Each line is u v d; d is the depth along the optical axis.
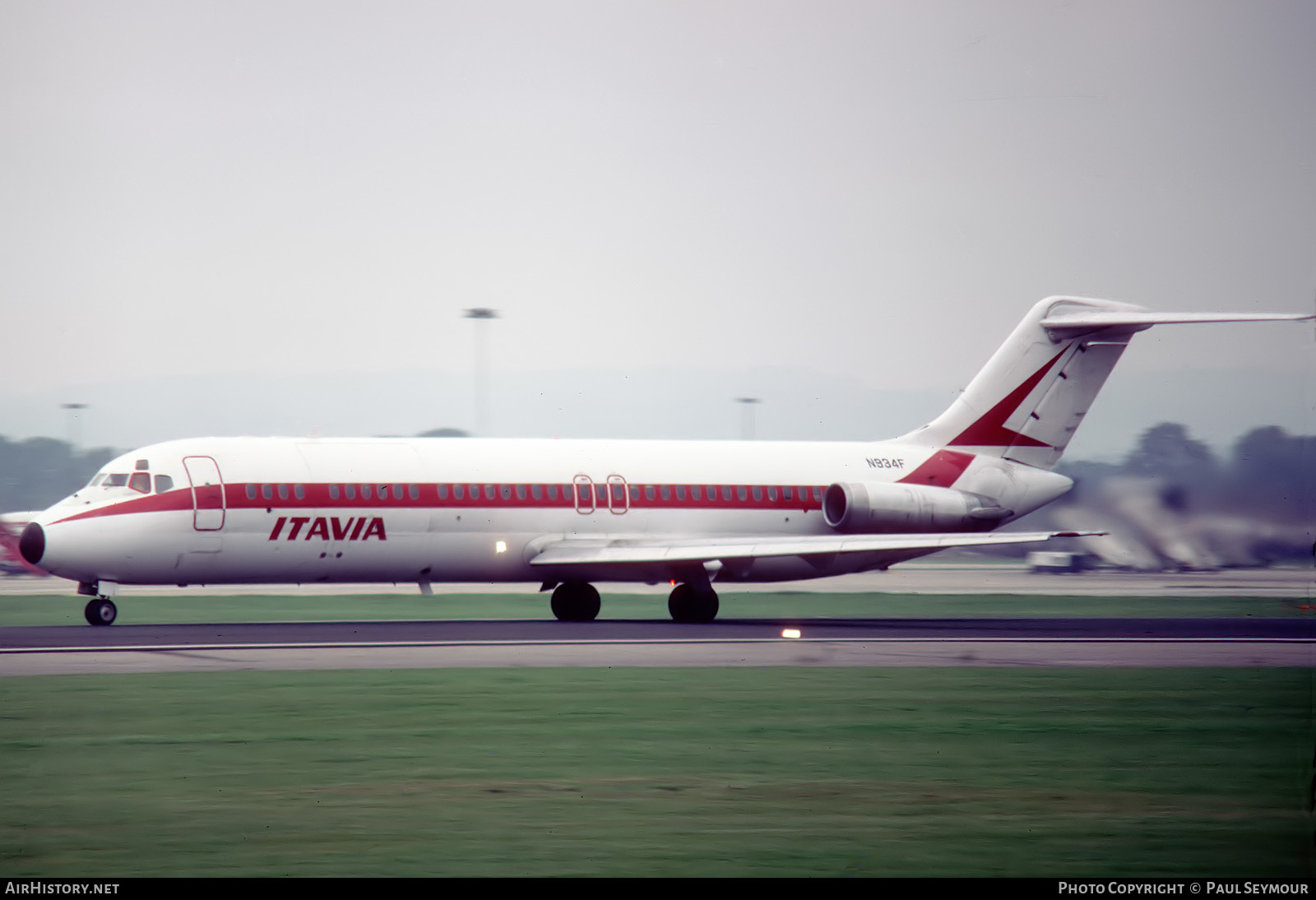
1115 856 49.59
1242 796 58.41
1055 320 170.12
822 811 54.88
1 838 50.16
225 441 139.62
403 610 171.62
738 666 99.62
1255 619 163.75
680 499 154.62
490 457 148.00
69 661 98.88
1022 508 169.12
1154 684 92.88
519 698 81.81
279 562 138.00
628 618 159.88
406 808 54.69
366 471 141.25
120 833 50.94
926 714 77.75
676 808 55.06
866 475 164.38
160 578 135.12
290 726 71.69
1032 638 126.31
